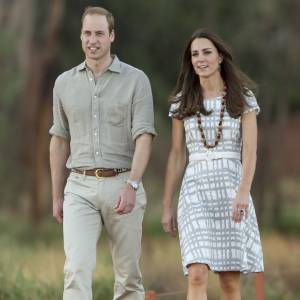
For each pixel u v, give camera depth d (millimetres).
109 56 20734
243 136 20594
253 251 20719
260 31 97250
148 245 61156
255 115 20656
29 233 78062
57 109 21109
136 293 21312
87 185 20578
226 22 103500
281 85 97688
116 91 20594
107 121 20609
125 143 20734
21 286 27906
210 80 20609
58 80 20984
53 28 84938
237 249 20453
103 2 102438
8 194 86000
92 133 20609
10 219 83562
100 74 20641
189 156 20891
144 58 105188
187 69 20891
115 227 20734
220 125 20547
